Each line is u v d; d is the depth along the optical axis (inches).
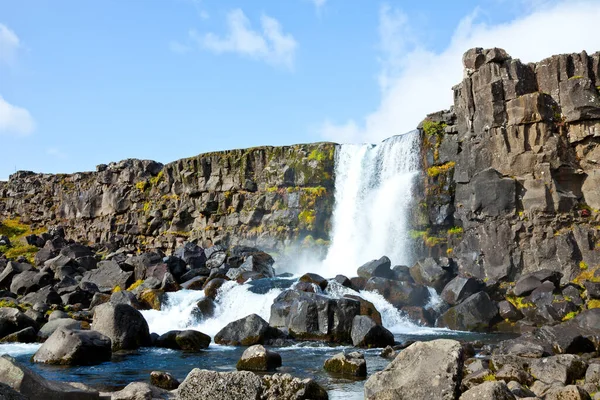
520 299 1359.5
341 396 642.2
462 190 1696.6
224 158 2409.0
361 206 2015.3
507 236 1501.0
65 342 887.7
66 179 3316.9
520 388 574.9
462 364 485.7
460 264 1576.0
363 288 1427.2
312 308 1110.4
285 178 2219.5
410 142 1907.0
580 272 1396.4
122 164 2908.5
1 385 361.7
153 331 1246.9
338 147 2169.0
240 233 2261.3
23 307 1469.0
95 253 2593.5
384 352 925.2
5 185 3634.4
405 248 1802.4
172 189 2623.0
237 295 1365.7
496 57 1622.8
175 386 701.3
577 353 863.7
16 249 2502.5
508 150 1563.7
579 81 1507.1
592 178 1489.9
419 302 1380.4
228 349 1018.7
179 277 1683.1
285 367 825.5
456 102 1772.9
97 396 506.9
